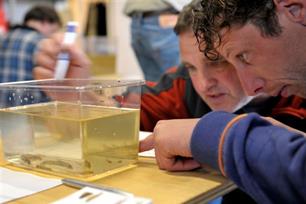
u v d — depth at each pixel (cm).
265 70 72
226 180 63
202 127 62
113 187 58
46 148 66
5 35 290
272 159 53
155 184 61
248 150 55
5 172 67
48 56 104
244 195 93
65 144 64
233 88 96
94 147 63
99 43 278
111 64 280
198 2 89
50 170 67
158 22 204
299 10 66
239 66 74
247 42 70
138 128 71
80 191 54
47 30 305
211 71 97
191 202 56
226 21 69
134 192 57
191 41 98
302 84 74
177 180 63
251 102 97
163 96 114
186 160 67
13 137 71
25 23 305
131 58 283
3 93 72
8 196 57
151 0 205
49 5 351
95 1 296
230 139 57
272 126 58
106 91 67
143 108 111
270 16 67
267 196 54
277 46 69
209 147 60
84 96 64
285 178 52
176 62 201
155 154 70
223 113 63
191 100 112
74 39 104
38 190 59
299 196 52
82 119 62
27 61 275
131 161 70
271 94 78
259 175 54
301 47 69
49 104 67
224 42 72
